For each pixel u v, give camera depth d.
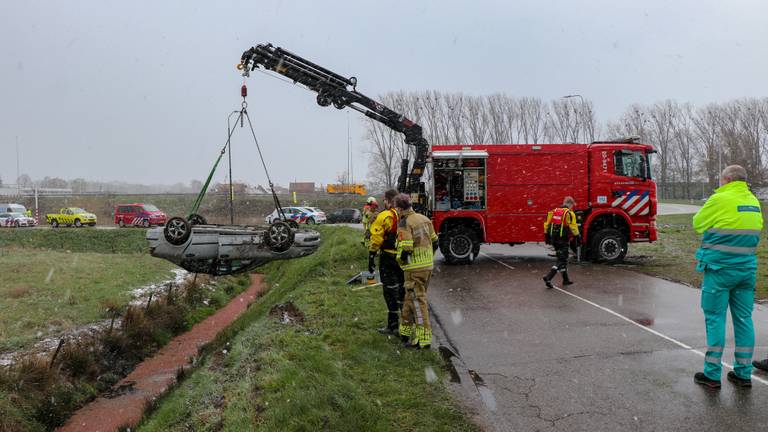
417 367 5.68
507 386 5.18
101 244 35.66
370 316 7.84
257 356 6.44
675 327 7.25
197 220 11.62
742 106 64.88
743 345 4.91
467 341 6.79
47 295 14.42
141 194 67.62
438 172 13.98
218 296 17.08
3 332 10.94
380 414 4.47
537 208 13.96
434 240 6.52
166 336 12.63
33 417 7.99
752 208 4.77
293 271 16.64
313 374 5.34
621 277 11.41
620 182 13.83
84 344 10.33
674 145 73.81
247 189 74.31
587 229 14.05
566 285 10.51
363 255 14.52
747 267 4.74
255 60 14.25
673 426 4.20
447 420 4.40
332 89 14.95
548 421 4.38
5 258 22.75
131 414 8.45
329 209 53.94
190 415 5.59
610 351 6.23
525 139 58.81
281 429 4.21
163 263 21.38
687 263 13.31
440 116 58.00
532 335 7.00
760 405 4.54
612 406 4.64
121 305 13.70
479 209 14.00
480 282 11.09
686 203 62.31
